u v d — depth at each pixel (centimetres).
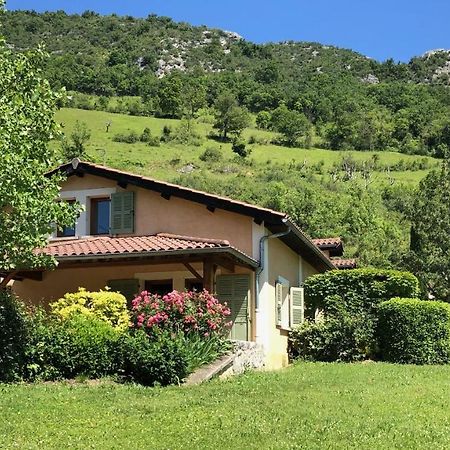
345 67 17300
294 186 6850
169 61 18088
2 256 1322
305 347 2020
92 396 1145
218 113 11150
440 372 1608
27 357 1317
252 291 1867
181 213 1959
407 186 7300
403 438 891
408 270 2912
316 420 992
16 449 816
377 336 1944
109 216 2058
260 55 19262
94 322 1388
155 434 893
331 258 2997
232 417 997
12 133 1256
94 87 12369
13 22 18362
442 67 17800
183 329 1488
